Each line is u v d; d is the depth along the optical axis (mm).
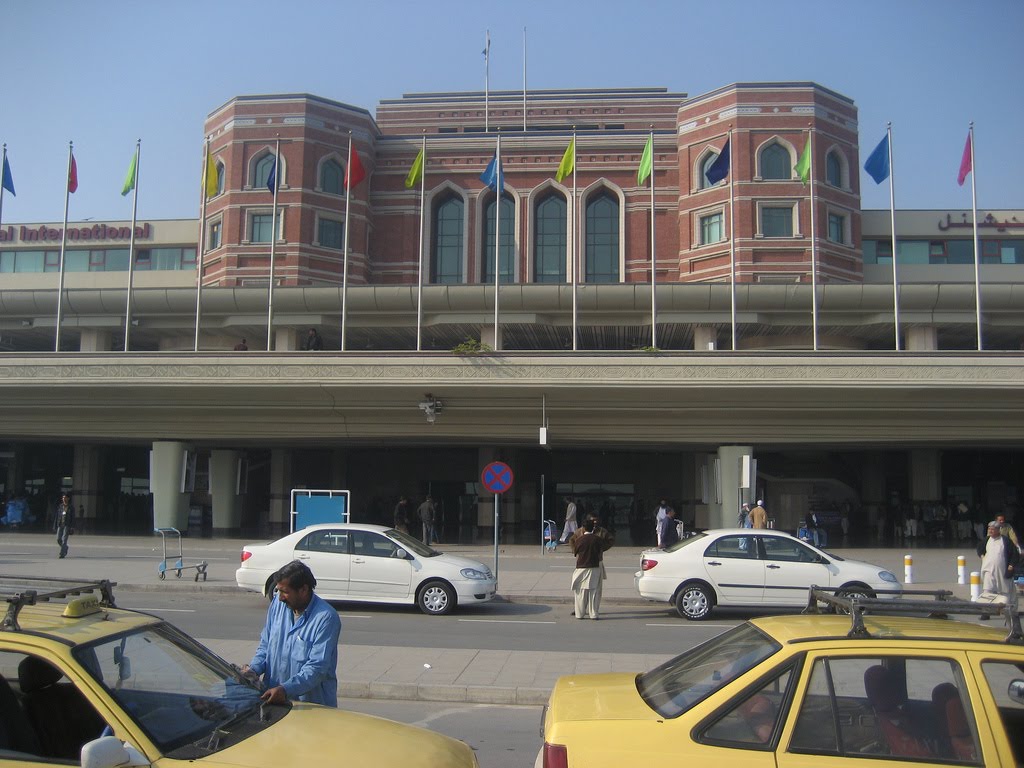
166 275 53562
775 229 46594
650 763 4422
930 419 31672
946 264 52438
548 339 42625
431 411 31031
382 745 4613
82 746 4172
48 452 47375
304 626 5832
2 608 5043
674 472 45250
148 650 4926
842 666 4480
